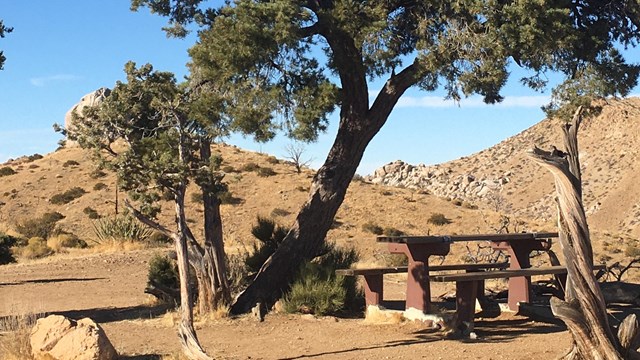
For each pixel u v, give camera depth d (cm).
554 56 1258
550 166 688
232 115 1140
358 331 1074
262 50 1127
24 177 6494
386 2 1283
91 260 2600
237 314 1255
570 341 920
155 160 912
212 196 1252
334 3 1202
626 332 683
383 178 16488
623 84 1279
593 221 10738
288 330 1117
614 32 1348
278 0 1135
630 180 11388
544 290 1388
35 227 4534
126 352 945
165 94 976
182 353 892
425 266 1097
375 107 1303
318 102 1200
